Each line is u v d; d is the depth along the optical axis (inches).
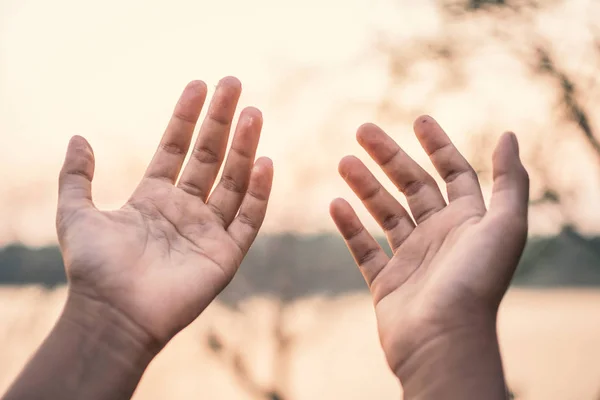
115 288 41.1
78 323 39.5
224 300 160.6
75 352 38.6
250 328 160.2
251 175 49.9
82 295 40.5
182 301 43.2
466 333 38.3
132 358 40.2
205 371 158.9
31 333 146.3
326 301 159.8
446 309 39.0
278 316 159.8
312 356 160.1
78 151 45.5
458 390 36.9
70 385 37.4
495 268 39.4
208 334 159.8
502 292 39.6
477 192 45.6
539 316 163.3
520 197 41.3
